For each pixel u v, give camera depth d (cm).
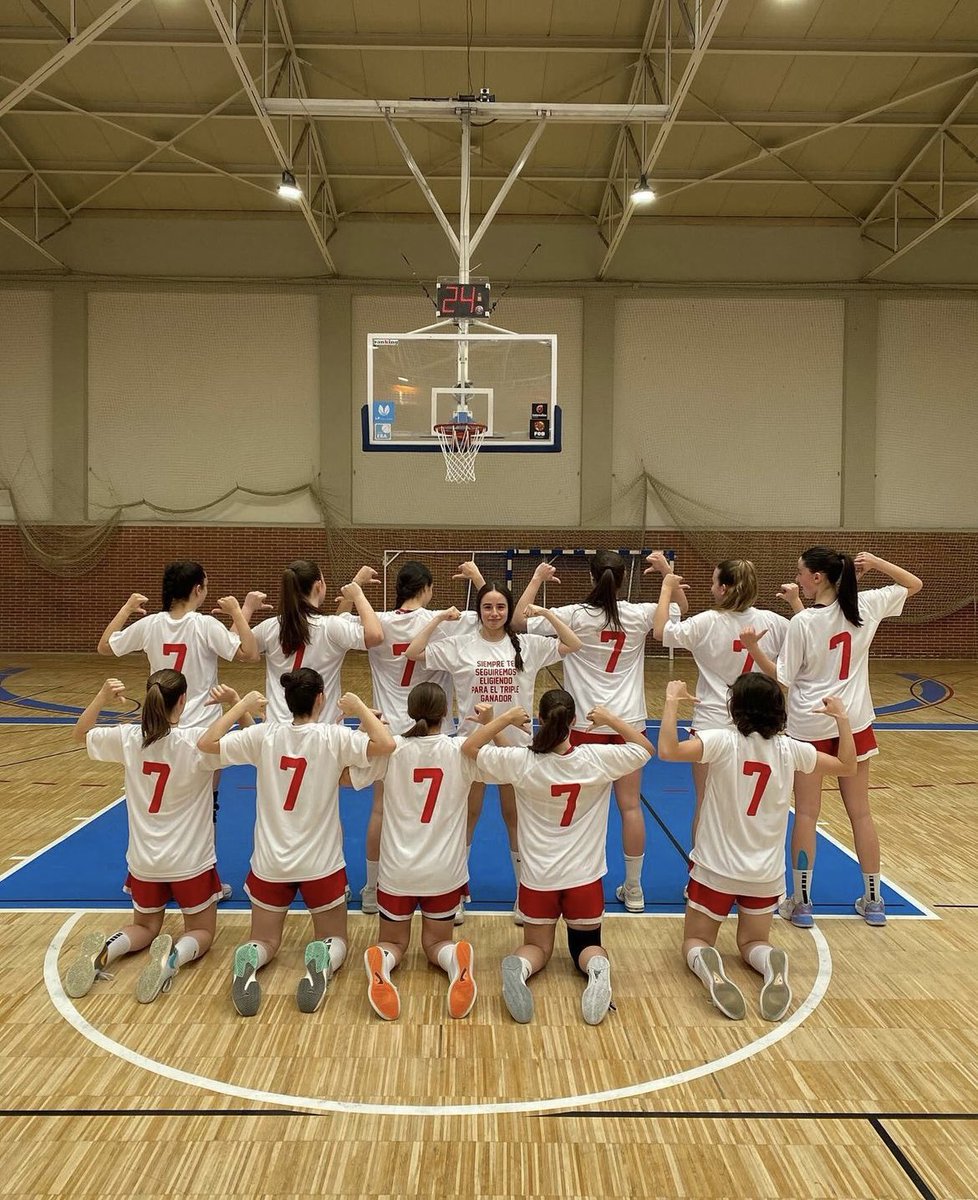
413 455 1306
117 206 1270
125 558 1304
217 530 1303
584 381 1301
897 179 1188
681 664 1238
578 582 1316
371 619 354
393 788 305
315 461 1305
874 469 1304
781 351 1301
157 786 311
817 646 360
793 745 300
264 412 1302
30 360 1287
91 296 1290
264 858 304
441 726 342
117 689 316
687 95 1051
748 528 1309
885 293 1291
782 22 953
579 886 300
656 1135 224
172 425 1300
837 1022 283
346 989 301
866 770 366
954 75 1020
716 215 1284
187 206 1271
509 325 1301
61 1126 225
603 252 1291
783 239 1292
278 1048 263
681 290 1294
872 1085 248
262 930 310
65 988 297
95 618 1305
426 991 300
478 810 367
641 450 1310
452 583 1311
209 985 302
